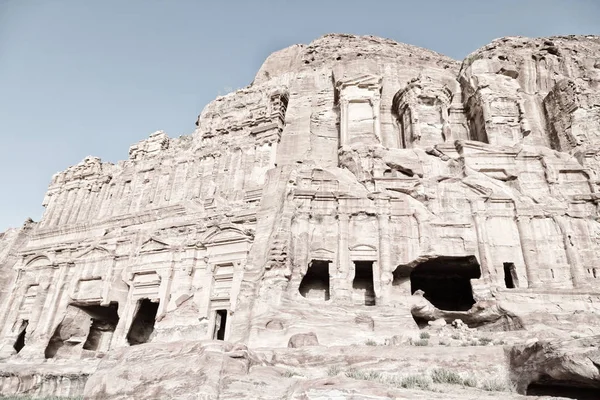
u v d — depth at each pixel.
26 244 57.69
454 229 30.58
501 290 26.78
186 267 39.72
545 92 48.78
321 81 57.31
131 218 49.44
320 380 11.81
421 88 47.22
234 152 52.16
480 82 46.25
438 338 22.34
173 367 13.83
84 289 45.38
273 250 28.73
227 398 12.05
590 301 25.80
